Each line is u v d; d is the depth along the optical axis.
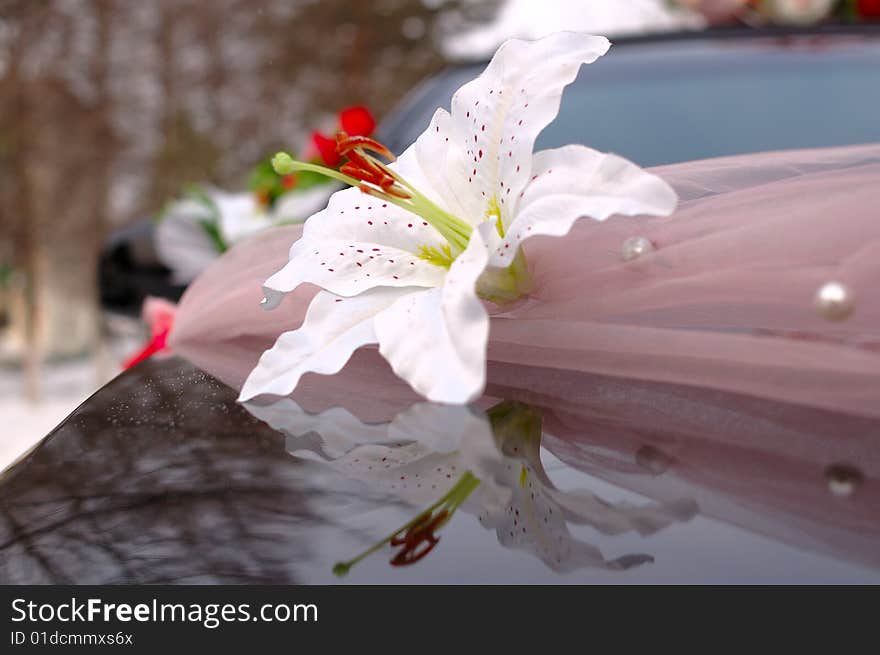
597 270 0.87
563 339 0.85
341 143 0.87
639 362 0.81
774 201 0.81
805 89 1.78
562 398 0.79
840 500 0.54
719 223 0.82
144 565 0.50
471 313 0.71
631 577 0.46
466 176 0.87
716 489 0.56
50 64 14.05
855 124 1.67
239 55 15.46
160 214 2.31
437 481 0.60
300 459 0.67
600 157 0.74
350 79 19.52
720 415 0.71
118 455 0.70
